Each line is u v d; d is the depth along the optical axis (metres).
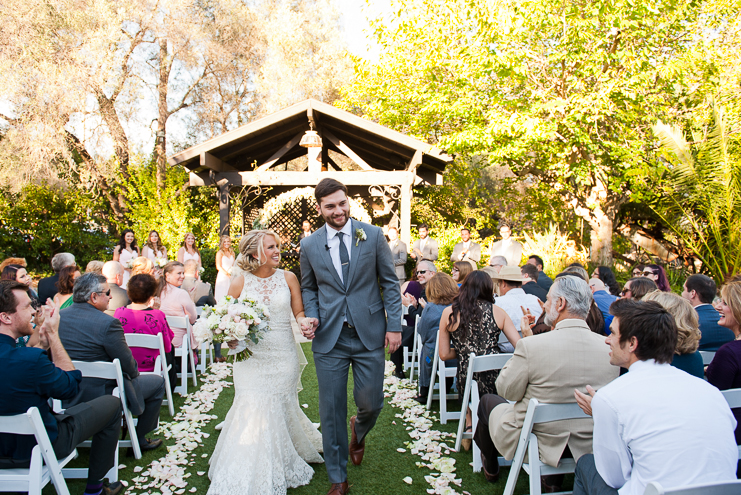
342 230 2.79
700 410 1.66
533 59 9.87
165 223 11.17
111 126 12.36
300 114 9.50
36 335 2.75
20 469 2.29
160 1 13.66
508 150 9.62
